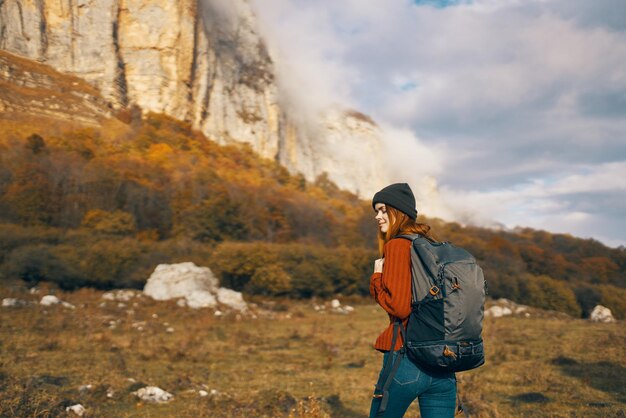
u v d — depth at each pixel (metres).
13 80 93.94
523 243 112.19
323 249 47.97
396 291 2.31
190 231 54.88
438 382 2.35
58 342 12.47
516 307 34.56
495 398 7.95
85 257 32.50
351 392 8.40
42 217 45.31
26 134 75.50
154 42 112.69
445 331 2.21
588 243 111.88
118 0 112.25
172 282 27.73
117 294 27.62
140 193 58.31
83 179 55.12
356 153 168.25
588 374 9.87
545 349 13.94
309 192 125.75
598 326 23.20
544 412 6.95
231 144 124.88
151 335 15.76
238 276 37.97
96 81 106.44
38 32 105.12
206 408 6.68
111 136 90.06
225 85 131.25
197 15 121.31
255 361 11.94
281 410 6.63
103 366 9.54
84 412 5.99
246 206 70.50
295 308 32.81
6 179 49.59
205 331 18.20
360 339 17.12
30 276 30.52
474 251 71.81
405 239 2.40
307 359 12.47
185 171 79.75
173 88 112.81
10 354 10.27
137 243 37.75
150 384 8.02
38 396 5.96
